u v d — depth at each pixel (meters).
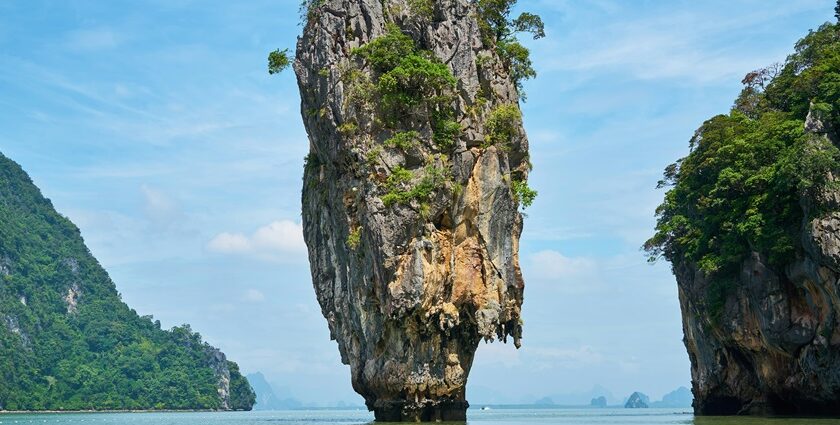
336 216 58.03
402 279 53.25
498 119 57.34
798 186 57.53
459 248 55.94
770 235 61.22
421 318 53.84
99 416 166.50
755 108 79.19
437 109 56.16
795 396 66.00
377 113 55.34
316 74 57.59
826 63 66.00
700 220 74.31
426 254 53.94
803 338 61.56
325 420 108.81
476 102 57.25
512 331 58.59
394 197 53.53
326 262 62.50
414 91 55.47
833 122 61.03
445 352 55.75
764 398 71.31
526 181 59.84
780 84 75.38
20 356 195.38
